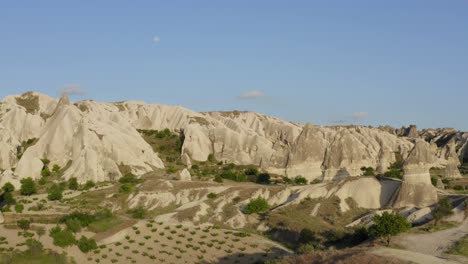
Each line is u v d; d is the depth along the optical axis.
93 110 152.75
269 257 59.97
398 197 75.12
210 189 88.56
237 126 156.62
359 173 106.25
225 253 62.25
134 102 181.88
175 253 62.56
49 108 151.38
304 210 76.06
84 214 73.69
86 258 60.78
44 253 60.34
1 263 57.00
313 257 45.47
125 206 85.62
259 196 79.25
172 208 83.88
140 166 117.25
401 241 54.69
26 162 108.94
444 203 63.12
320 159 108.50
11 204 84.12
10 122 138.75
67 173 108.75
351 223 69.69
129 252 62.69
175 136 153.50
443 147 164.62
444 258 47.38
